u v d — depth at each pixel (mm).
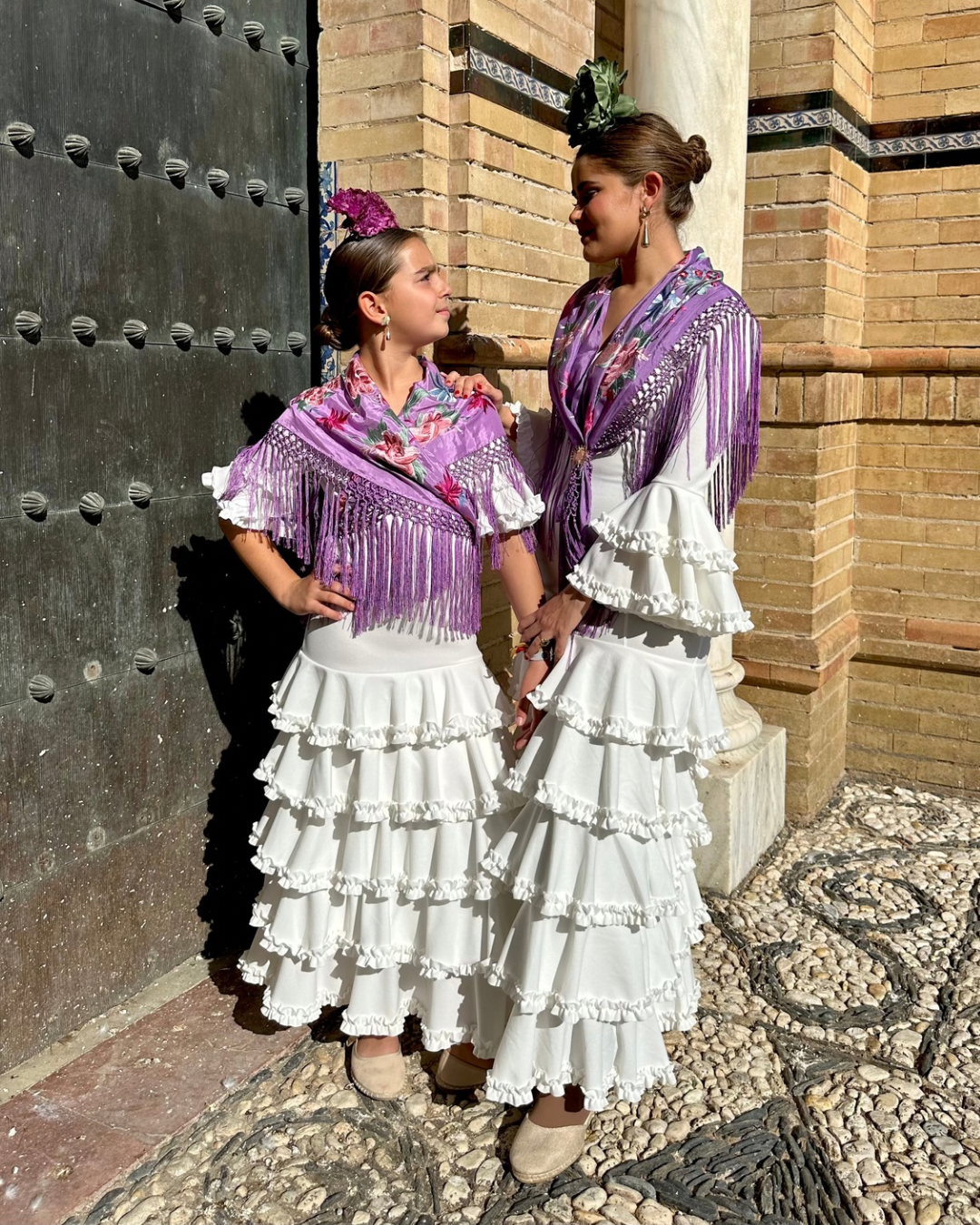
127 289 2471
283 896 2369
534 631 2207
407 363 2279
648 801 2066
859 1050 2691
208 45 2611
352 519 2207
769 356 3943
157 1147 2229
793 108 3859
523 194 3371
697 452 2000
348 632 2230
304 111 2984
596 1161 2271
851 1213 2123
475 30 3014
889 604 4488
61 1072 2447
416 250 2176
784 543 4055
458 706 2232
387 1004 2350
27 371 2273
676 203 2121
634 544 1962
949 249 4172
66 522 2402
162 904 2789
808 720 4105
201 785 2852
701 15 3229
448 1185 2182
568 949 2105
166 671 2701
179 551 2693
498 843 2217
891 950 3184
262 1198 2125
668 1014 2303
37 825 2420
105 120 2367
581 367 2193
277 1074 2496
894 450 4383
